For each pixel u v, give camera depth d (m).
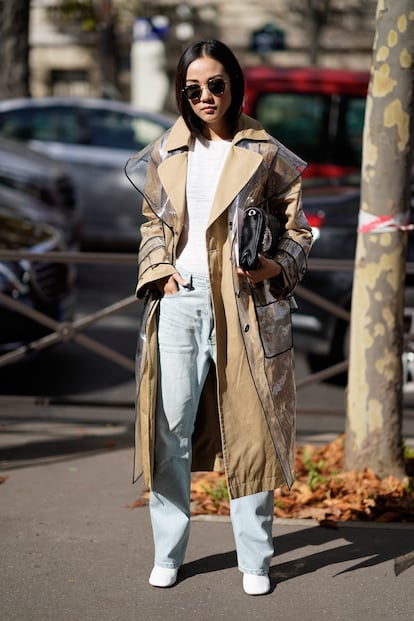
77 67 30.88
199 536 5.70
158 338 4.89
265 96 17.34
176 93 4.86
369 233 6.27
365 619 4.71
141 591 4.98
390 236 6.24
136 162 4.98
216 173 4.82
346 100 17.09
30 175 14.70
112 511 6.09
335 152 17.16
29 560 5.34
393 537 5.72
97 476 6.77
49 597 4.89
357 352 6.45
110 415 8.73
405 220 6.26
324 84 17.17
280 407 4.88
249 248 4.61
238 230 4.63
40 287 8.99
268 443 4.86
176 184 4.82
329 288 9.41
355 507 6.05
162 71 29.27
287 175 4.88
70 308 9.66
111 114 17.47
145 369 4.88
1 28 19.06
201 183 4.82
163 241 4.93
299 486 6.37
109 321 12.73
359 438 6.49
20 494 6.37
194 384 4.90
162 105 29.33
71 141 17.34
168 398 4.87
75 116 17.41
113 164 17.17
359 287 6.39
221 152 4.85
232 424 4.86
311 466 6.75
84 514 6.03
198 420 5.12
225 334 4.83
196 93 4.73
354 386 6.49
